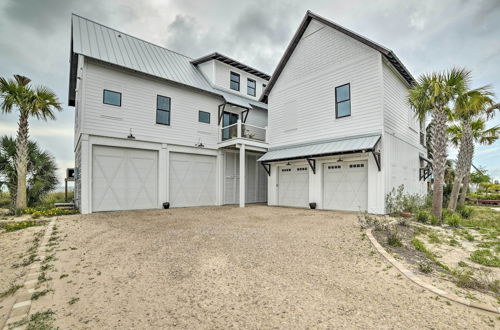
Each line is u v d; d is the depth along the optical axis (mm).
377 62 10961
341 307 3166
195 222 8836
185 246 5809
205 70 16922
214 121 15781
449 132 14922
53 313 3072
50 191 14531
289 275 4191
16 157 12172
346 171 11906
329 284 3855
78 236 6730
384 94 11086
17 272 4422
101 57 11312
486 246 6250
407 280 4020
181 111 14188
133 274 4242
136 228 7750
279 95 15484
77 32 11812
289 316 2953
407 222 8203
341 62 12352
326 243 6008
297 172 14289
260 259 4945
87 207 10852
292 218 9680
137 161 12531
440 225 8648
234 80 17938
